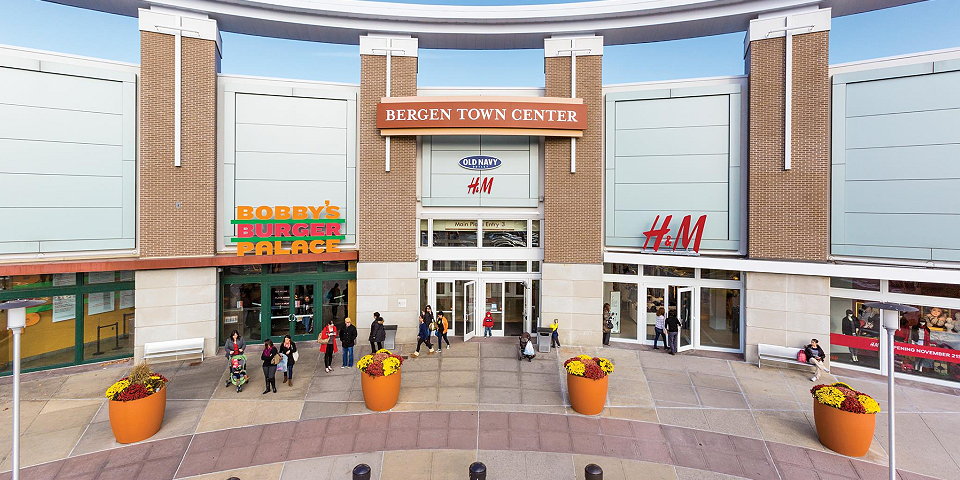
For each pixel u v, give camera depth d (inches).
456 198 731.4
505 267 746.2
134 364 606.2
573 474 377.1
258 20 676.1
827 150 613.6
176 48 628.4
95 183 600.1
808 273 588.7
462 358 636.7
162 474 373.7
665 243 687.7
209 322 638.5
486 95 716.0
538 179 728.3
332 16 694.5
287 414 469.7
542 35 722.2
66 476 369.7
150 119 616.7
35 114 570.3
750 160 647.1
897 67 581.6
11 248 559.2
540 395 519.5
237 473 374.9
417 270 715.4
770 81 637.3
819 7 628.1
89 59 595.8
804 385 552.7
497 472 378.0
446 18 696.4
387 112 682.8
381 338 615.2
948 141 561.9
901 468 389.7
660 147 691.4
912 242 577.6
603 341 706.2
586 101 700.7
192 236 637.9
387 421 457.4
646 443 423.8
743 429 449.1
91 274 601.0
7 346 562.6
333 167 708.7
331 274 720.3
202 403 491.5
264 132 682.8
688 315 690.2
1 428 440.1
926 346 567.2
